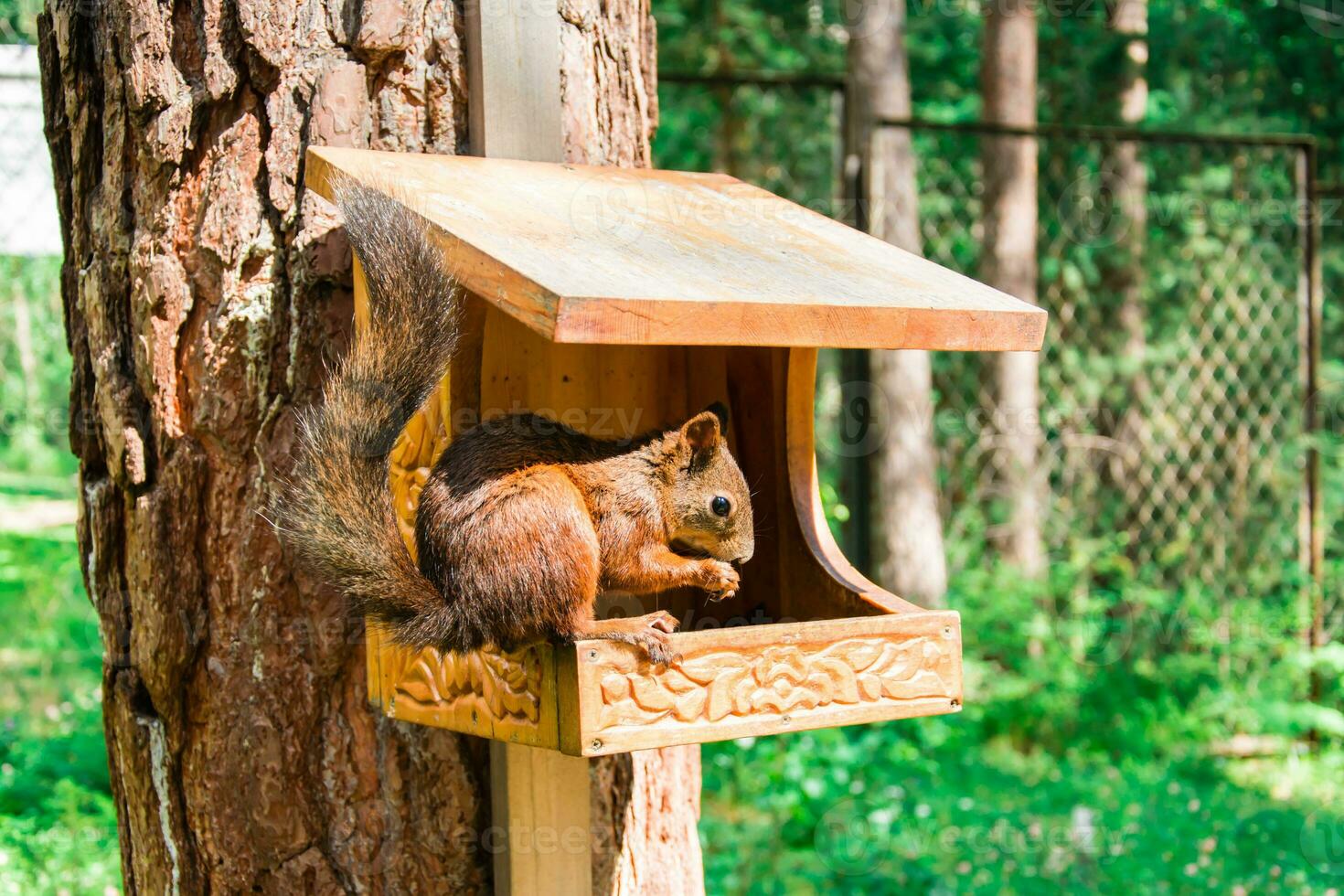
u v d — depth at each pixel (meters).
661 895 3.58
